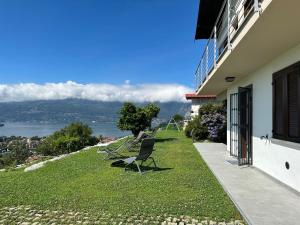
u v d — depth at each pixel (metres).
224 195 6.70
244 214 5.32
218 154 13.05
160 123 31.91
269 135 8.38
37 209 5.88
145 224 5.07
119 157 12.34
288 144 6.99
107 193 6.89
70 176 8.77
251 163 10.16
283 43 6.47
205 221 5.20
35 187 7.52
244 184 7.48
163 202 6.17
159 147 15.84
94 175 8.86
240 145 10.21
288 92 7.03
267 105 8.57
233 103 13.02
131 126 18.52
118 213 5.58
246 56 7.71
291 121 6.90
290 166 6.93
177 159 11.70
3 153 19.25
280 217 5.18
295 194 6.58
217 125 18.94
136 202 6.19
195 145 16.66
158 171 9.34
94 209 5.80
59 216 5.50
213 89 15.33
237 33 6.59
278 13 4.79
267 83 8.55
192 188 7.28
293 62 6.73
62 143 18.16
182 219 5.28
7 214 5.64
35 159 15.07
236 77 11.27
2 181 8.30
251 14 5.43
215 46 10.19
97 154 13.25
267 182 7.69
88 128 20.42
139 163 10.74
